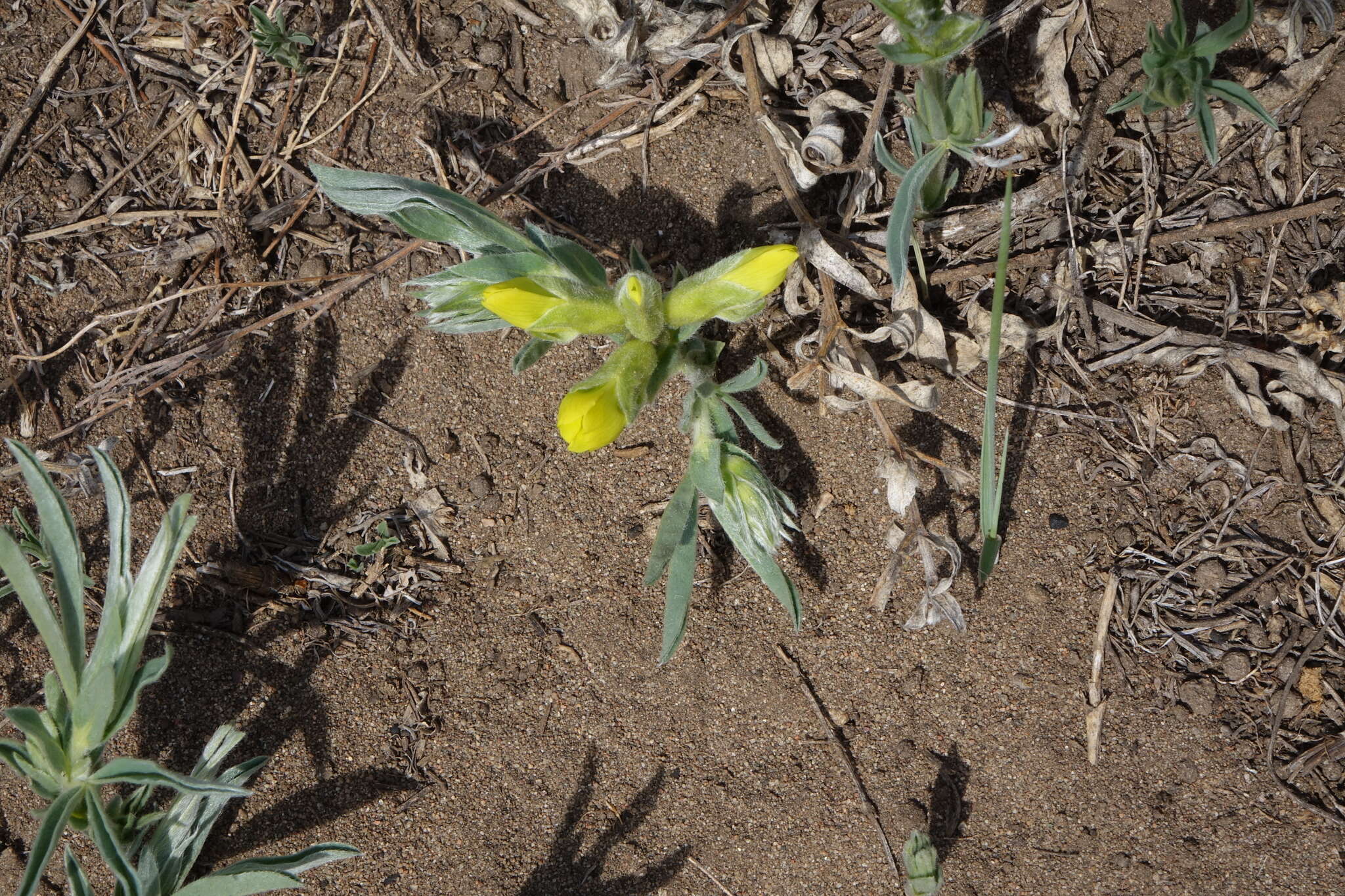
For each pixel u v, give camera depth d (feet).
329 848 2.15
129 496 2.26
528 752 2.26
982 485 2.14
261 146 2.29
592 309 2.09
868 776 2.24
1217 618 2.23
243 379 2.27
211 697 2.25
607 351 2.26
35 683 2.25
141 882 2.15
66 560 2.13
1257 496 2.24
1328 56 2.24
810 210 2.27
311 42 2.29
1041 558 2.24
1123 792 2.23
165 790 2.26
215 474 2.27
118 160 2.29
